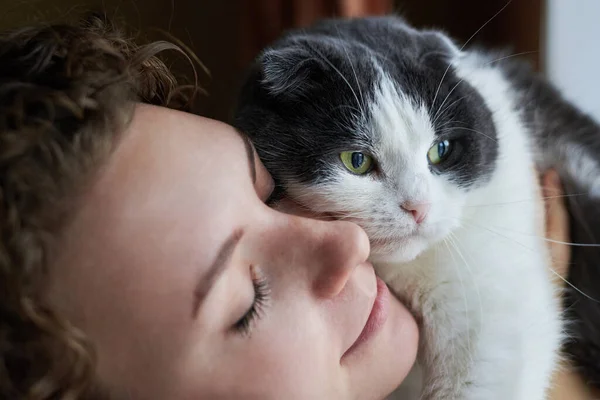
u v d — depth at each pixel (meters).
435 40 1.07
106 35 0.88
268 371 0.67
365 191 0.89
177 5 1.71
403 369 0.82
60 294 0.62
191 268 0.64
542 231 1.08
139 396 0.65
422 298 0.96
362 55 0.95
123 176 0.65
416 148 0.90
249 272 0.70
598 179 1.25
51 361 0.61
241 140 0.77
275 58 0.90
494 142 1.03
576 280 1.18
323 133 0.90
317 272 0.72
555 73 1.45
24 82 0.68
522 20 1.49
